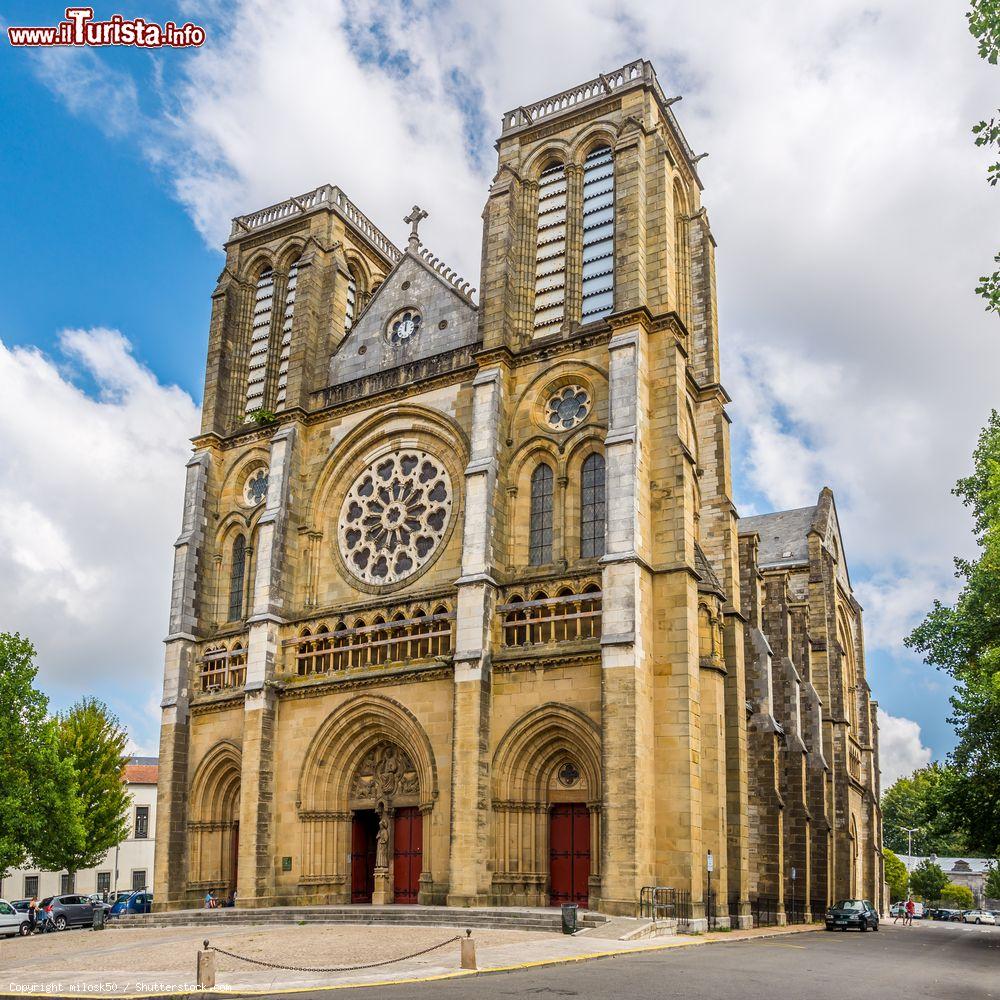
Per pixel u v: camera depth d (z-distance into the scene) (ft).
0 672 194.80
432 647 154.10
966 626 159.53
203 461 196.03
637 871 125.29
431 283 184.44
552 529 154.30
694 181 196.65
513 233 173.27
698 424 177.58
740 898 147.95
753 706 182.19
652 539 145.48
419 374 175.42
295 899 155.02
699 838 134.10
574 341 159.02
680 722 135.85
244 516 192.44
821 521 257.34
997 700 145.89
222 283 211.00
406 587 164.76
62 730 237.66
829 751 229.66
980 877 610.65
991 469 157.17
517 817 140.46
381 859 153.38
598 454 153.79
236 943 111.45
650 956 98.12
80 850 208.54
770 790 176.55
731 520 170.09
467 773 139.85
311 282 195.31
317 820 157.89
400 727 152.97
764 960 96.99
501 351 163.43
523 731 141.18
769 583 210.18
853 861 249.96
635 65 174.70
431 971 82.07
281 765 163.43
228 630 187.32
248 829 158.51
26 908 221.66
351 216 213.05
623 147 164.45
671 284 158.10
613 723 131.34
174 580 188.65
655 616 141.79
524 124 182.80
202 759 175.94
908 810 549.54
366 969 85.51
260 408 201.36
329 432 184.03
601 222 169.89
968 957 120.78
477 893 135.54
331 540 178.50
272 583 171.83
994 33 81.66
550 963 88.94
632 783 128.16
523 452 159.12
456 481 165.89
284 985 76.64
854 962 100.48
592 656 138.00
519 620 148.15
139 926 157.79
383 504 174.50
